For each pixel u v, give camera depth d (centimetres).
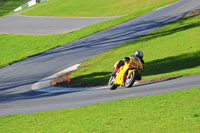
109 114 1970
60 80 5484
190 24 9331
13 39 14488
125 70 2925
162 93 2488
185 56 5134
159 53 6100
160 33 9112
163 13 13225
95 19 16450
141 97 2375
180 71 3806
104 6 19862
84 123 1833
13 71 8025
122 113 1938
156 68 4703
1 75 7744
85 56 8175
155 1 18838
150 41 8025
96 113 2078
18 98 4266
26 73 7406
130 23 12544
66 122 1948
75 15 18538
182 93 2253
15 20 19538
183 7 13725
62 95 3662
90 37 11350
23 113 2742
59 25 16150
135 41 8706
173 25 10044
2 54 12362
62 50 9981
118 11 17812
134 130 1512
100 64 6341
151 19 12400
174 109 1805
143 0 19712
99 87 3862
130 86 2984
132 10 17425
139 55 2952
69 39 11906
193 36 7100
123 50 7662
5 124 2244
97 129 1642
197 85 2611
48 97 3738
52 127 1864
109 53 7731
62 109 2511
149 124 1574
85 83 4459
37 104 3228
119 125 1653
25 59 9662
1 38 14988
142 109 1945
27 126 2034
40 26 16662
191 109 1739
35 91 4809
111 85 3188
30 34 15000
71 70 6562
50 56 9306
